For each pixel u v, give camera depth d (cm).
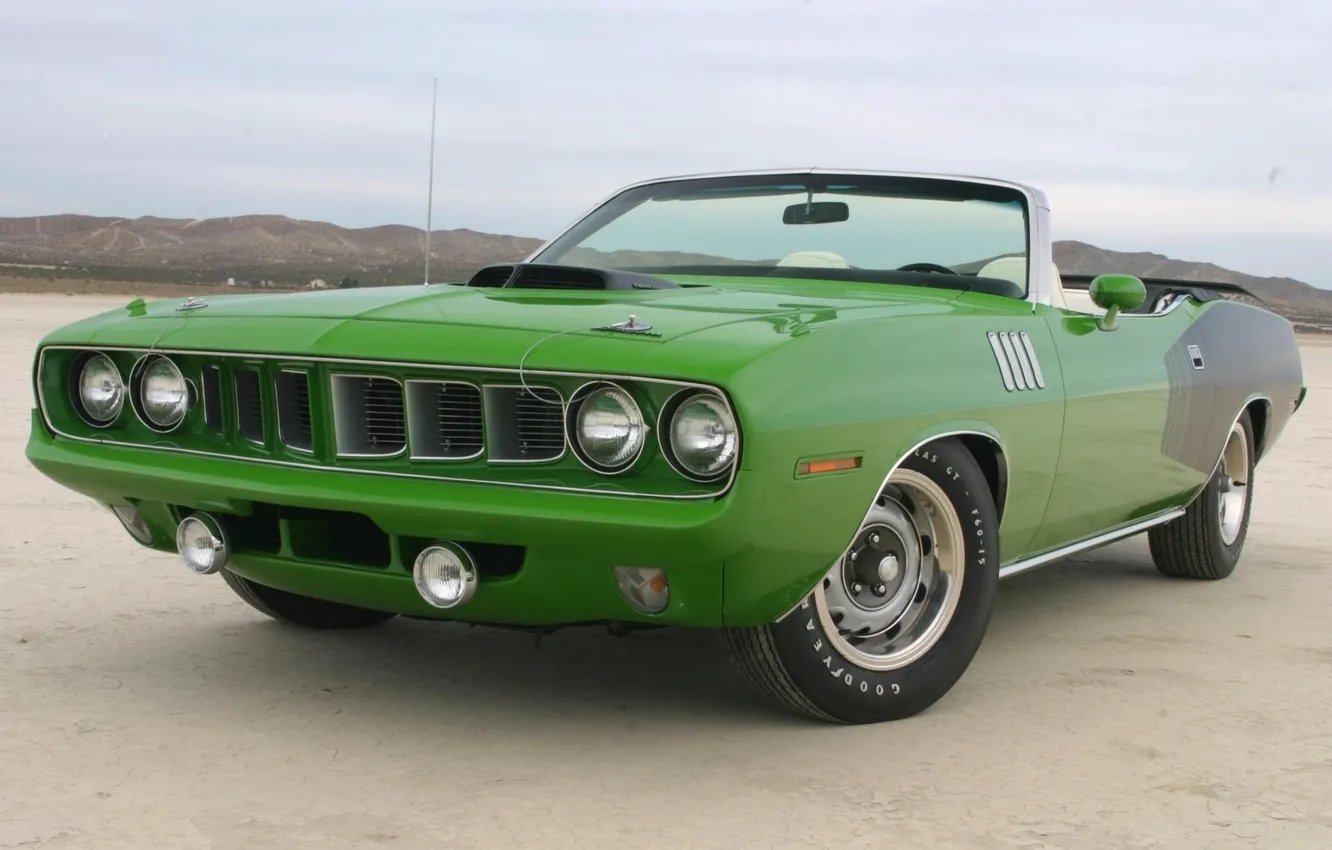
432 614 322
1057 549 424
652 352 285
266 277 11575
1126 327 436
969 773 306
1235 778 307
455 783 294
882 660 338
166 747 315
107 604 457
